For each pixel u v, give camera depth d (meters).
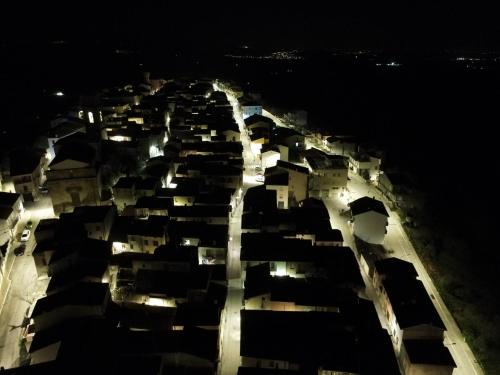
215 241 67.50
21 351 51.75
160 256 62.00
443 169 128.25
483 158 138.50
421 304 54.75
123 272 64.31
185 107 158.12
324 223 76.00
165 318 53.97
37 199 91.25
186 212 76.12
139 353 45.06
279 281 59.81
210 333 48.75
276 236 69.62
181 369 45.66
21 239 74.94
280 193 87.88
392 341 54.66
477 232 92.00
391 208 94.25
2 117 147.25
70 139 104.81
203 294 57.41
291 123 160.62
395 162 127.12
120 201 84.88
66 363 42.91
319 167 96.00
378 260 66.94
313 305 54.91
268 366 46.69
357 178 110.69
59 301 52.72
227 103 169.75
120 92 172.50
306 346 48.06
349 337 49.69
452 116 190.00
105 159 103.56
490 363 52.66
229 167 95.31
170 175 100.12
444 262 76.44
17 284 64.00
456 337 57.50
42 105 166.88
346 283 60.22
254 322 51.94
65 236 67.31
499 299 68.06
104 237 71.50
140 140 112.69
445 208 99.56
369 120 180.50
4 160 98.94
